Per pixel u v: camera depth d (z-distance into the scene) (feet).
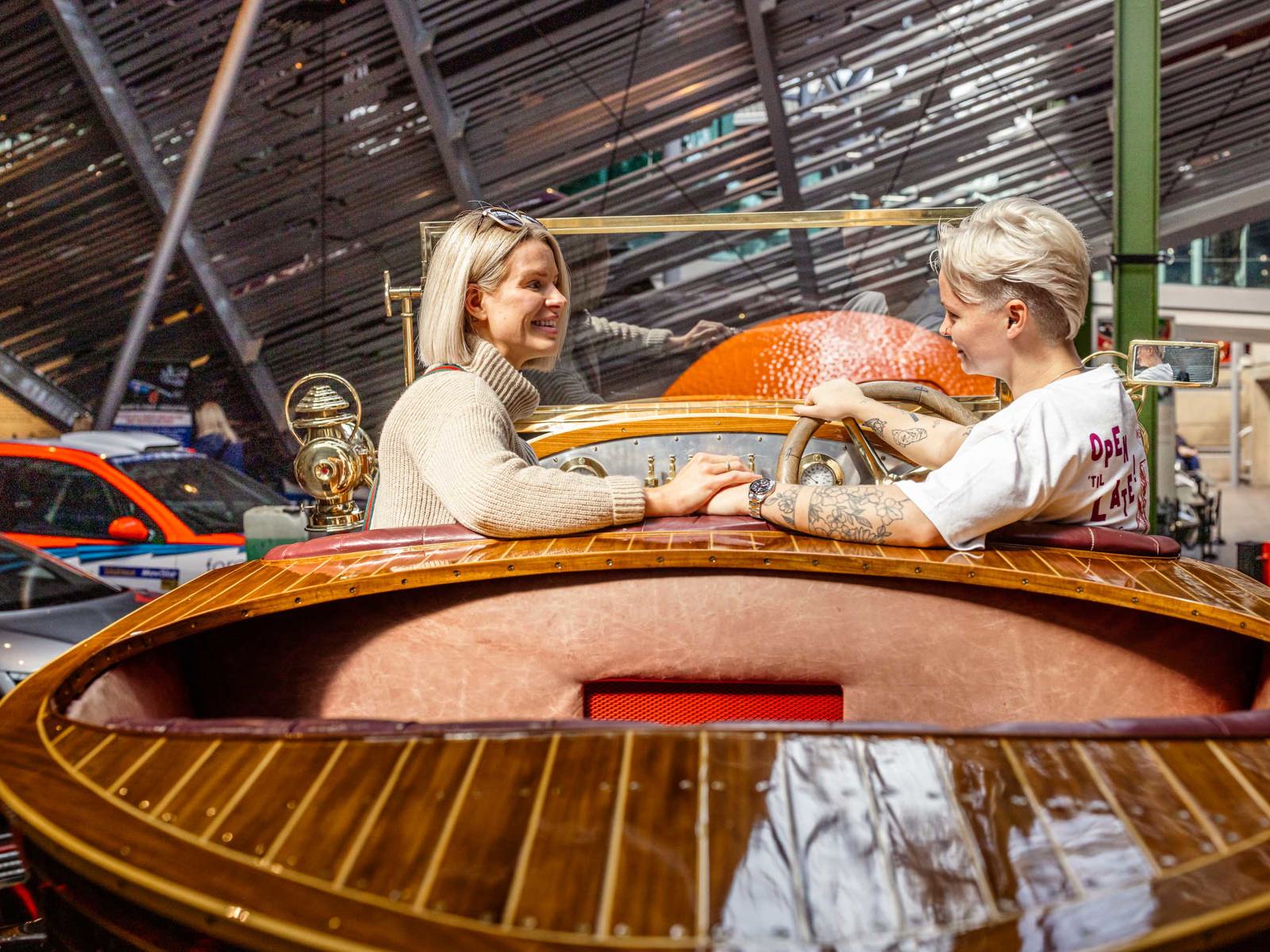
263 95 26.27
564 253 7.41
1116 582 4.33
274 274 30.71
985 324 4.97
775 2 23.86
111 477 19.75
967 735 2.85
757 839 2.38
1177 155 28.66
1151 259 14.94
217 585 4.75
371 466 8.52
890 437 5.59
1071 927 2.09
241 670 4.94
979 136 27.12
